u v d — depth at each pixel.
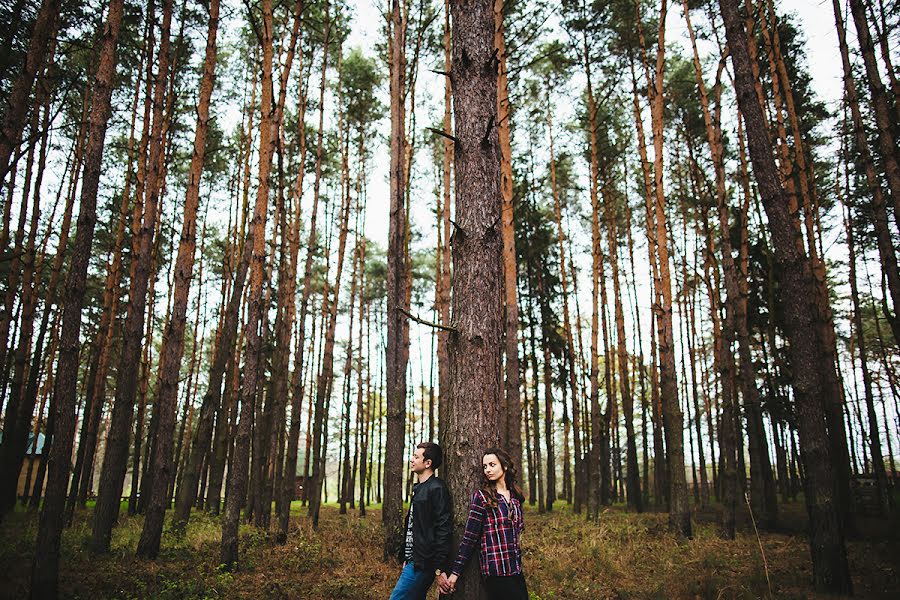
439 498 3.56
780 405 17.41
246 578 7.24
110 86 6.30
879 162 13.25
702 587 6.55
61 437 5.64
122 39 12.50
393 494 8.91
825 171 16.70
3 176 6.29
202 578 6.93
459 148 3.99
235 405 18.72
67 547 8.87
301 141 15.99
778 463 21.75
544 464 42.62
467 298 3.75
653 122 12.81
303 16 14.91
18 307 15.59
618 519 15.72
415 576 3.64
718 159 13.41
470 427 3.60
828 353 11.73
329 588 6.59
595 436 14.55
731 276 13.60
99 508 8.66
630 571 7.76
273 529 12.91
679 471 11.51
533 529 12.88
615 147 19.06
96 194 6.08
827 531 6.48
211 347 26.38
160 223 17.39
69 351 5.75
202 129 9.85
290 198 19.33
